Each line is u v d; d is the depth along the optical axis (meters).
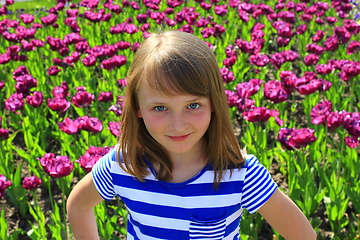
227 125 1.64
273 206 1.67
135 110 1.67
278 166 4.36
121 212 3.26
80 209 1.89
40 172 4.04
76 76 6.01
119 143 1.75
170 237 1.68
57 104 4.02
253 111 3.52
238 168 1.65
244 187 1.65
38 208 3.23
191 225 1.65
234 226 1.72
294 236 1.70
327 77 5.74
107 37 7.80
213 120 1.63
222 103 1.61
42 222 3.16
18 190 3.77
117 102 3.99
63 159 3.01
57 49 6.09
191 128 1.54
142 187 1.70
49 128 5.16
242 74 5.81
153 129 1.56
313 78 4.64
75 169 4.29
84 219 1.90
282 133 3.54
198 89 1.48
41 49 7.07
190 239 1.66
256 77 5.82
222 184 1.65
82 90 4.57
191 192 1.64
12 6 12.49
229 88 5.37
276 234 3.08
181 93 1.47
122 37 7.55
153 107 1.54
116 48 5.71
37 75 5.98
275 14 7.54
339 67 5.06
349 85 5.89
